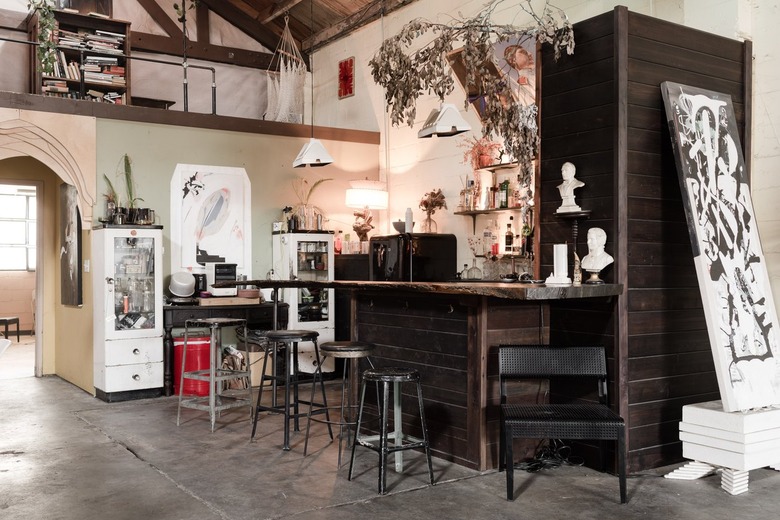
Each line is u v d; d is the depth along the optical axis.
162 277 7.35
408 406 5.08
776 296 5.26
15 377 8.61
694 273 4.88
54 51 7.81
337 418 6.06
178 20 10.44
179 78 10.55
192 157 7.88
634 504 3.88
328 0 9.88
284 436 5.24
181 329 7.68
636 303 4.53
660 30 4.68
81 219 7.45
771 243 5.30
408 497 3.99
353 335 5.57
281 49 11.03
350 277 8.65
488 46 4.76
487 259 7.50
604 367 4.38
